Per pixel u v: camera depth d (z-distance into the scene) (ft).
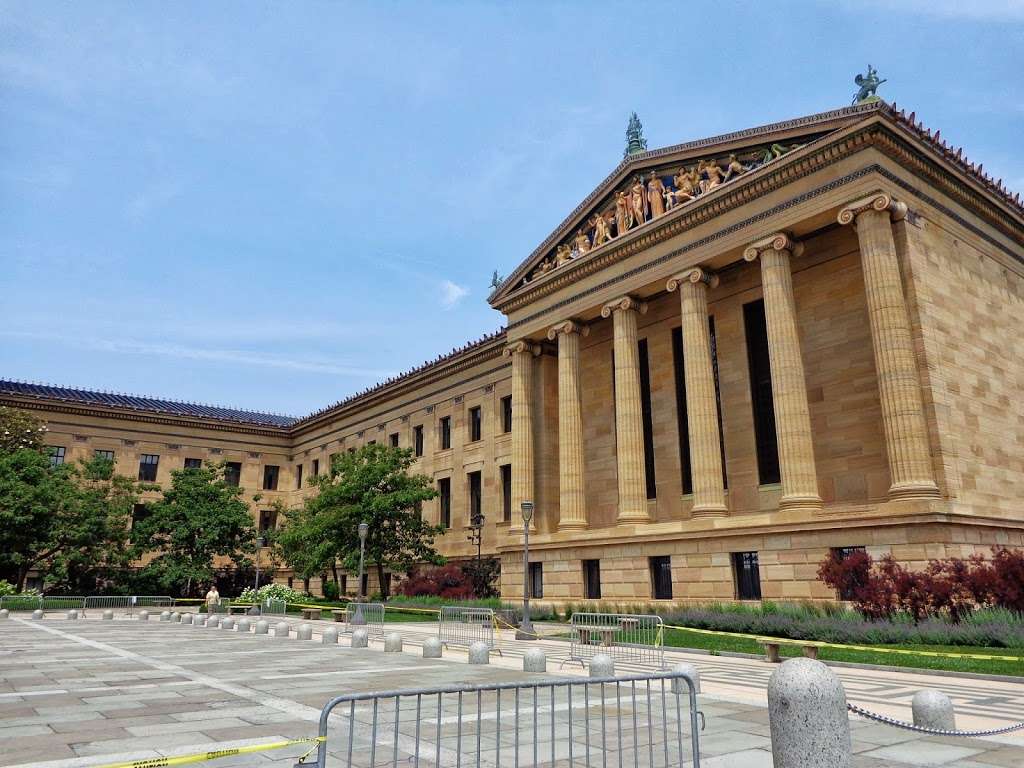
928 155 99.35
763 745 31.19
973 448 93.09
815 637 76.13
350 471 163.73
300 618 139.64
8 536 171.83
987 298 106.01
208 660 63.16
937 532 82.28
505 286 154.71
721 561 103.45
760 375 119.24
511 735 32.78
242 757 28.50
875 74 98.89
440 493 189.67
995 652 62.03
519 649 77.56
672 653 72.43
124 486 203.82
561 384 139.33
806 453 98.17
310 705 39.70
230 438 251.60
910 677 54.60
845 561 84.17
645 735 33.22
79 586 194.90
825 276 111.86
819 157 99.96
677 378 131.54
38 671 55.06
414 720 36.27
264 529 234.58
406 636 94.32
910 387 88.07
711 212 114.11
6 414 197.57
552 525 148.05
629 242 126.41
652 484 133.59
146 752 28.58
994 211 111.75
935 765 28.55
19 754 28.12
